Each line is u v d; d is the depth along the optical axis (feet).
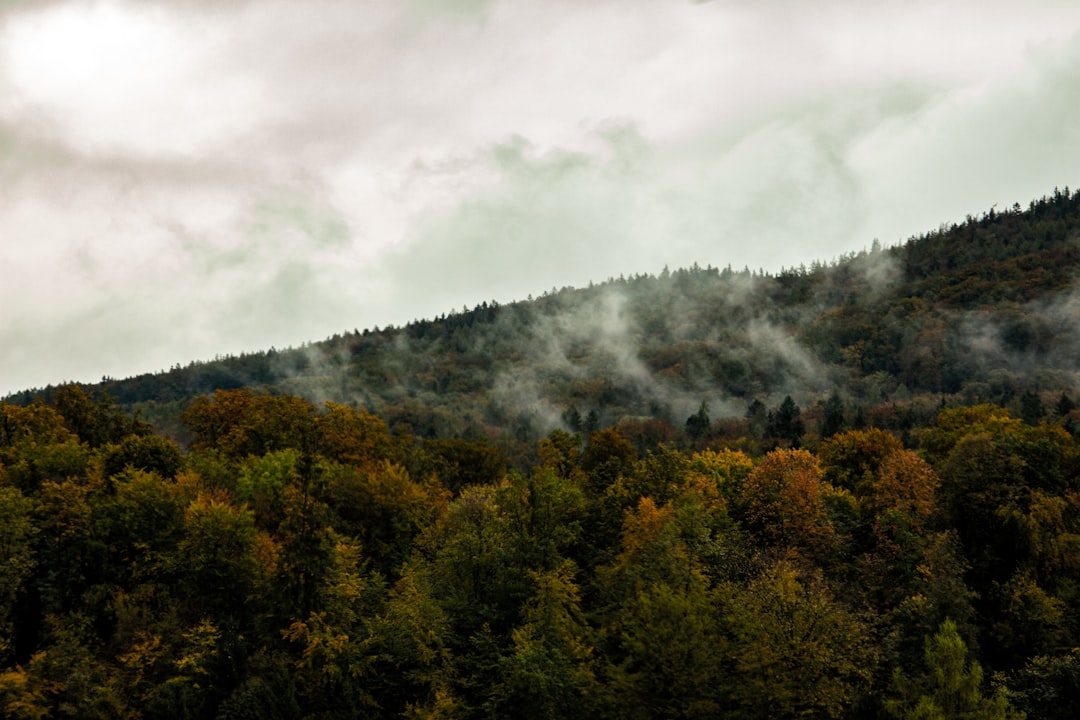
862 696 144.77
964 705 130.62
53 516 175.63
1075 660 153.99
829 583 183.93
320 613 166.40
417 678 165.58
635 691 140.46
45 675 145.59
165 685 150.41
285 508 188.24
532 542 193.88
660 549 170.40
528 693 152.15
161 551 183.93
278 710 150.30
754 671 142.92
